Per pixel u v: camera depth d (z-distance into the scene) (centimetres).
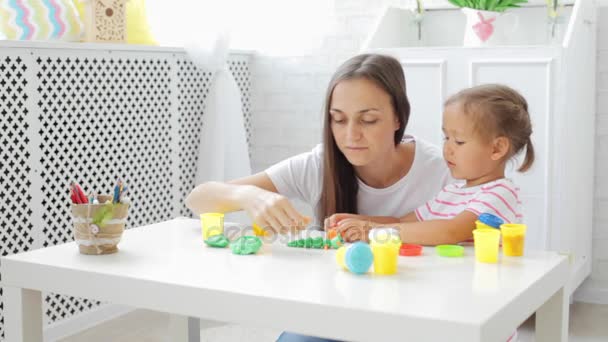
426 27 318
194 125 323
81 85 267
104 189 280
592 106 291
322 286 105
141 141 297
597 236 301
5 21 259
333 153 154
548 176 255
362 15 332
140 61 292
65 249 130
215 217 136
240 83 351
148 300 109
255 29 355
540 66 254
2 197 242
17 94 244
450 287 104
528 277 110
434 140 271
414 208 163
